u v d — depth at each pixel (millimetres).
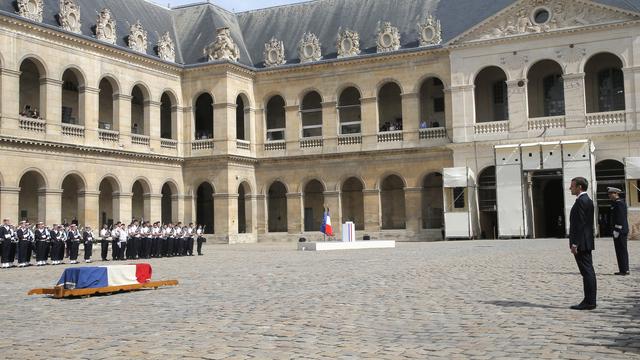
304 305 15492
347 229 45844
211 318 14008
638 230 46594
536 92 56344
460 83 55281
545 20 52656
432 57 56656
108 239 39688
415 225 56719
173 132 59375
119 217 52969
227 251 45406
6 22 44031
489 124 54281
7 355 10773
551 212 57688
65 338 12242
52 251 36688
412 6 61125
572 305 13945
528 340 10672
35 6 46406
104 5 55562
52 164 47250
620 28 50438
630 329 11328
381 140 58250
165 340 11617
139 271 20703
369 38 60531
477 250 35312
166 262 34844
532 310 13648
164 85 58156
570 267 22562
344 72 59719
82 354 10641
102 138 51500
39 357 10539
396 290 17812
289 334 11844
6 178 44000
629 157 48562
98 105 53281
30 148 45625
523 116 53094
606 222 52750
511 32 53531
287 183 61312
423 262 27578
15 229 35156
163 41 58406
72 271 19453
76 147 48688
